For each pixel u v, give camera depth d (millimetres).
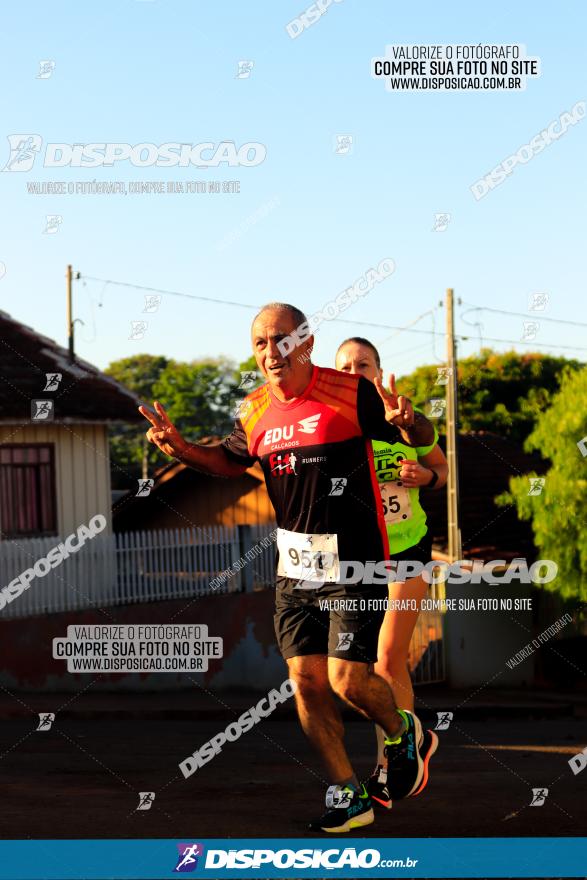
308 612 5031
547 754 9242
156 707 14492
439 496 26719
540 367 40906
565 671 22875
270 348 4891
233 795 5855
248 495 27141
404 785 5109
